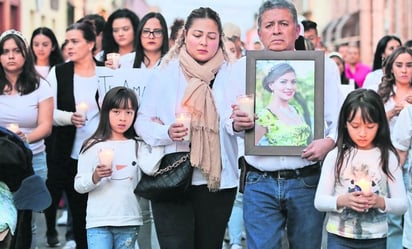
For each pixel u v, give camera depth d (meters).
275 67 7.86
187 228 8.08
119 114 8.71
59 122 10.39
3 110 9.94
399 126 8.67
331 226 7.56
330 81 7.99
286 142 7.80
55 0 24.62
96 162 8.70
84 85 10.67
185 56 8.06
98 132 8.80
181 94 8.09
